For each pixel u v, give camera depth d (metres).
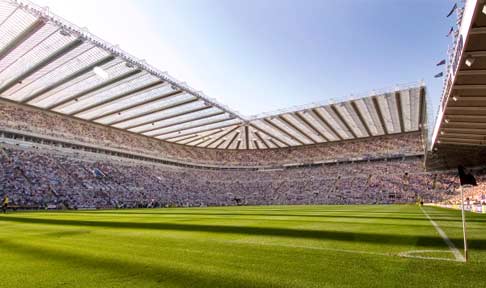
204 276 4.31
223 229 10.45
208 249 6.48
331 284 3.86
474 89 13.81
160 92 35.91
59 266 4.95
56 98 36.66
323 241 7.51
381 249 6.30
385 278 4.10
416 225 11.47
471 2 8.86
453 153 34.12
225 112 44.31
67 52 25.89
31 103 38.78
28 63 27.27
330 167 64.00
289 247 6.66
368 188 54.66
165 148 62.22
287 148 70.75
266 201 59.03
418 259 5.30
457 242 7.13
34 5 20.95
